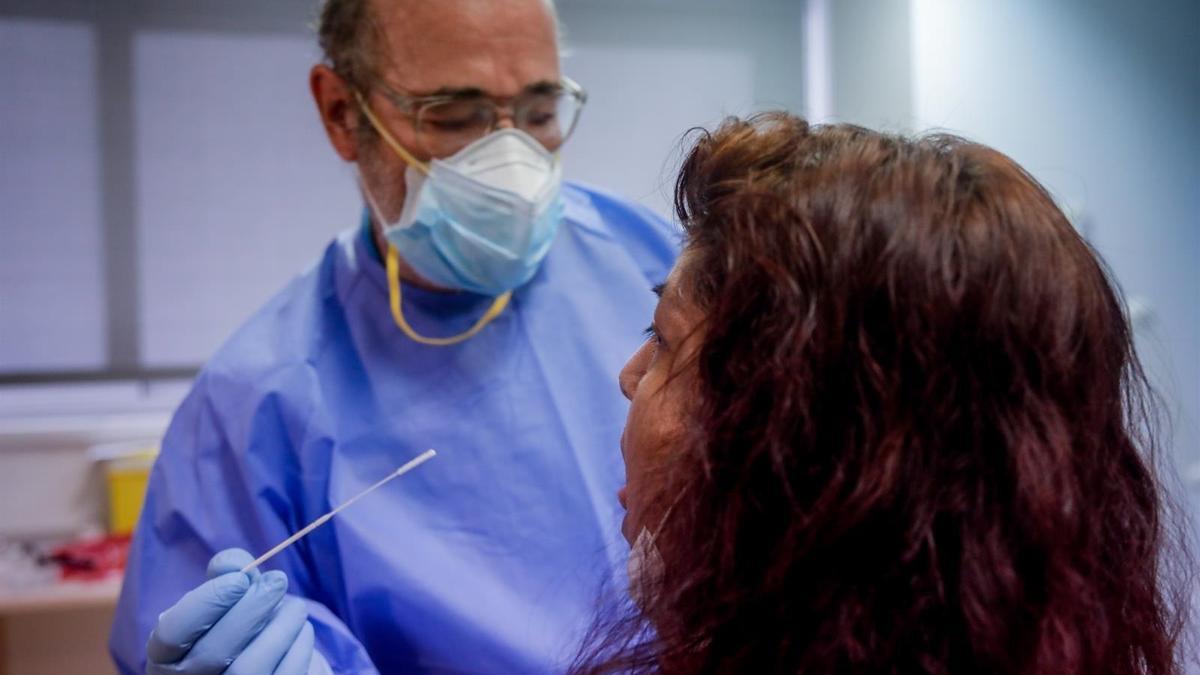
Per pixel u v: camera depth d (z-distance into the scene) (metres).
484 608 1.15
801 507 0.58
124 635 1.17
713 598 0.61
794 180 0.62
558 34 1.29
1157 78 2.71
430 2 1.19
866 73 2.72
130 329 2.71
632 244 1.43
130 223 2.69
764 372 0.59
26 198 2.63
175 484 1.20
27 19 2.59
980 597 0.56
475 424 1.24
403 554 1.17
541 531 1.20
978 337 0.57
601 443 1.26
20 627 2.62
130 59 2.65
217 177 2.73
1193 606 0.79
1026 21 2.61
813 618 0.58
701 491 0.61
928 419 0.57
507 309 1.31
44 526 2.60
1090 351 0.59
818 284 0.58
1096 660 0.60
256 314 1.32
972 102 2.60
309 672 0.90
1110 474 0.62
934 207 0.58
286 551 1.18
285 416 1.21
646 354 0.76
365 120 1.27
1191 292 2.78
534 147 1.25
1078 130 2.67
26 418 2.66
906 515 0.56
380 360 1.27
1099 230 2.71
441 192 1.22
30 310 2.65
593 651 0.72
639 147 2.94
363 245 1.33
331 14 1.28
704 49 2.96
